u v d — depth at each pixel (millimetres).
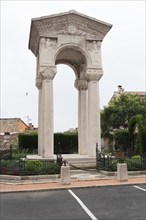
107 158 19609
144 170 19297
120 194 13180
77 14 23766
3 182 16469
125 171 16766
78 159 21688
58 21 23656
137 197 12453
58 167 17984
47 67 23078
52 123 22656
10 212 10070
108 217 9258
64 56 26969
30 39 26547
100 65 24016
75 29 24062
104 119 44500
